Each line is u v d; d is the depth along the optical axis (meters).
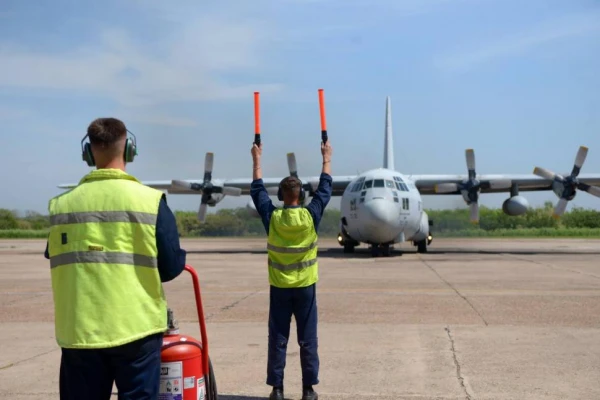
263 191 6.14
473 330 9.09
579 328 9.18
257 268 20.23
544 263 21.48
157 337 3.80
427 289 13.87
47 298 13.06
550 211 63.59
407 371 6.91
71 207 3.78
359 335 8.80
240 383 6.59
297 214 5.89
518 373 6.78
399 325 9.53
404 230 24.14
